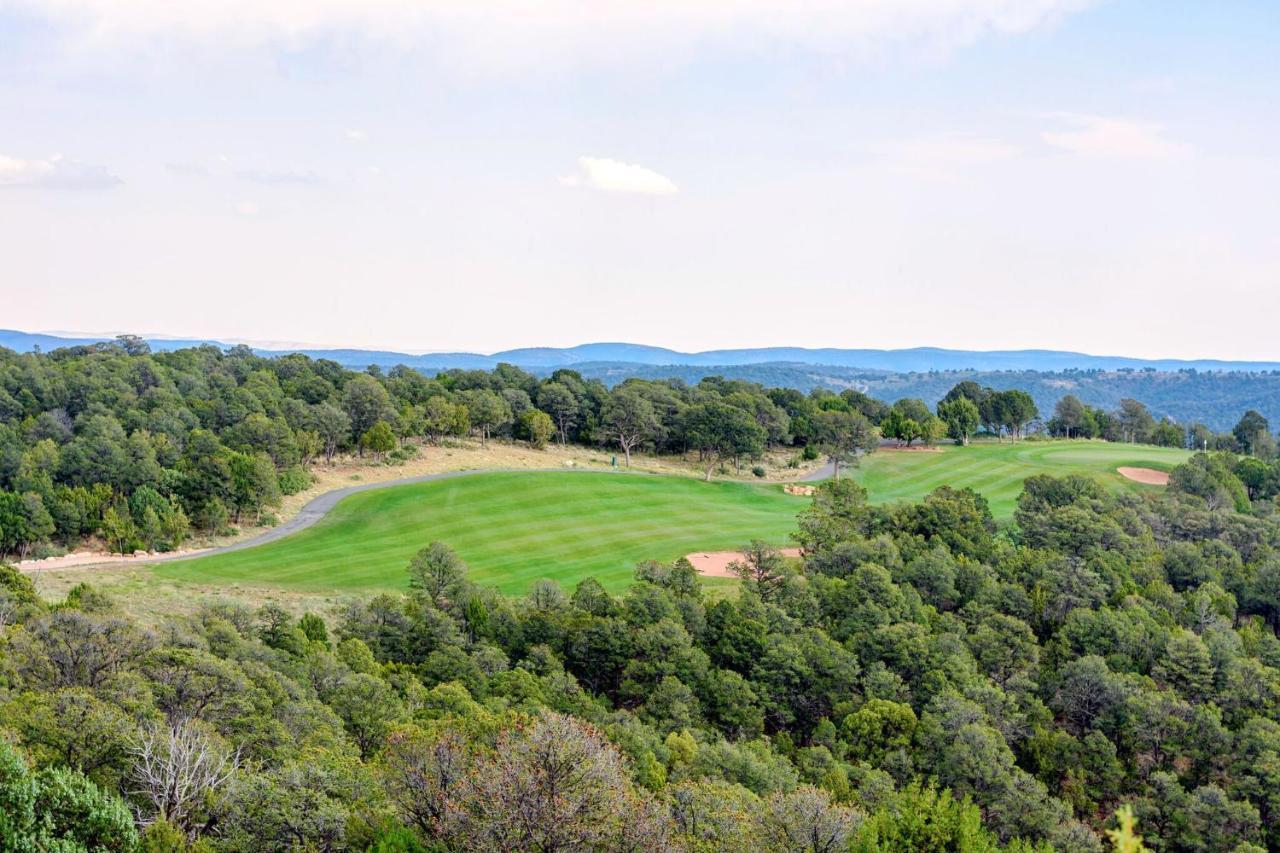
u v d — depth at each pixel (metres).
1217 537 120.56
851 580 92.75
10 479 123.56
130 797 36.84
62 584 88.00
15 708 39.00
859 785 62.19
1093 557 105.25
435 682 67.12
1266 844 64.81
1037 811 60.53
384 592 96.06
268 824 33.50
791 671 76.75
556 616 80.31
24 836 30.17
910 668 79.38
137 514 113.56
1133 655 84.81
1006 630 85.75
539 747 36.31
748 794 49.31
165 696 45.41
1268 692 77.50
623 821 35.88
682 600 84.88
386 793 37.94
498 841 33.75
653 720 67.94
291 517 126.69
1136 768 72.88
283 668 57.72
